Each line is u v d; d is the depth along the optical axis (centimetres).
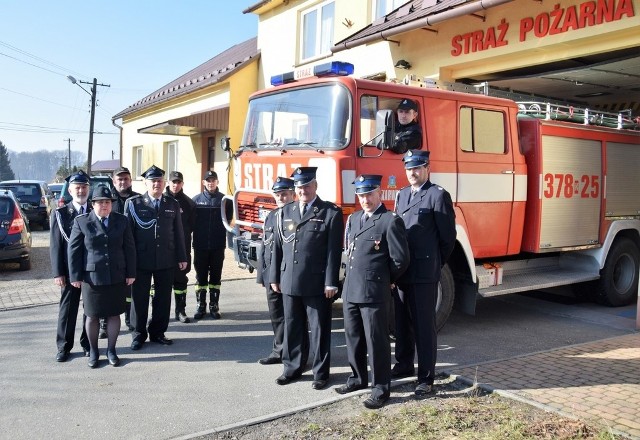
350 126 580
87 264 540
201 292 737
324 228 498
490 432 396
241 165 707
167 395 480
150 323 631
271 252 542
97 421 427
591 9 770
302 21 1452
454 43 955
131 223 604
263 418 430
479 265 690
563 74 971
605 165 807
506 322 748
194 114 1517
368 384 498
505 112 700
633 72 954
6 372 534
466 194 655
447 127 644
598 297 830
